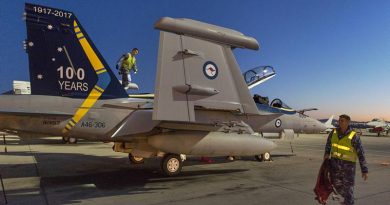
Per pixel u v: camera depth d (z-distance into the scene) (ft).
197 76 22.11
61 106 23.25
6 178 24.02
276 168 29.94
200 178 24.70
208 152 24.48
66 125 23.27
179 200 18.01
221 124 25.12
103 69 25.58
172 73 20.66
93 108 24.36
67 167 29.27
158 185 21.99
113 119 24.89
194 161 34.37
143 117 24.41
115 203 17.30
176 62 20.95
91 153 41.04
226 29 24.07
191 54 21.68
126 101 25.84
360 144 14.44
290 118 37.70
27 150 44.68
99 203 17.28
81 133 23.98
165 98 20.12
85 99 24.36
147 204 17.15
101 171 27.27
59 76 23.67
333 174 14.73
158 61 20.15
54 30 23.67
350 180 14.39
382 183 22.99
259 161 34.68
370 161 35.96
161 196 18.93
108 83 25.70
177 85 20.81
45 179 23.67
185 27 21.13
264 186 21.79
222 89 23.70
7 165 30.35
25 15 22.61
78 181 23.04
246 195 19.21
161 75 20.06
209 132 24.89
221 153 24.99
